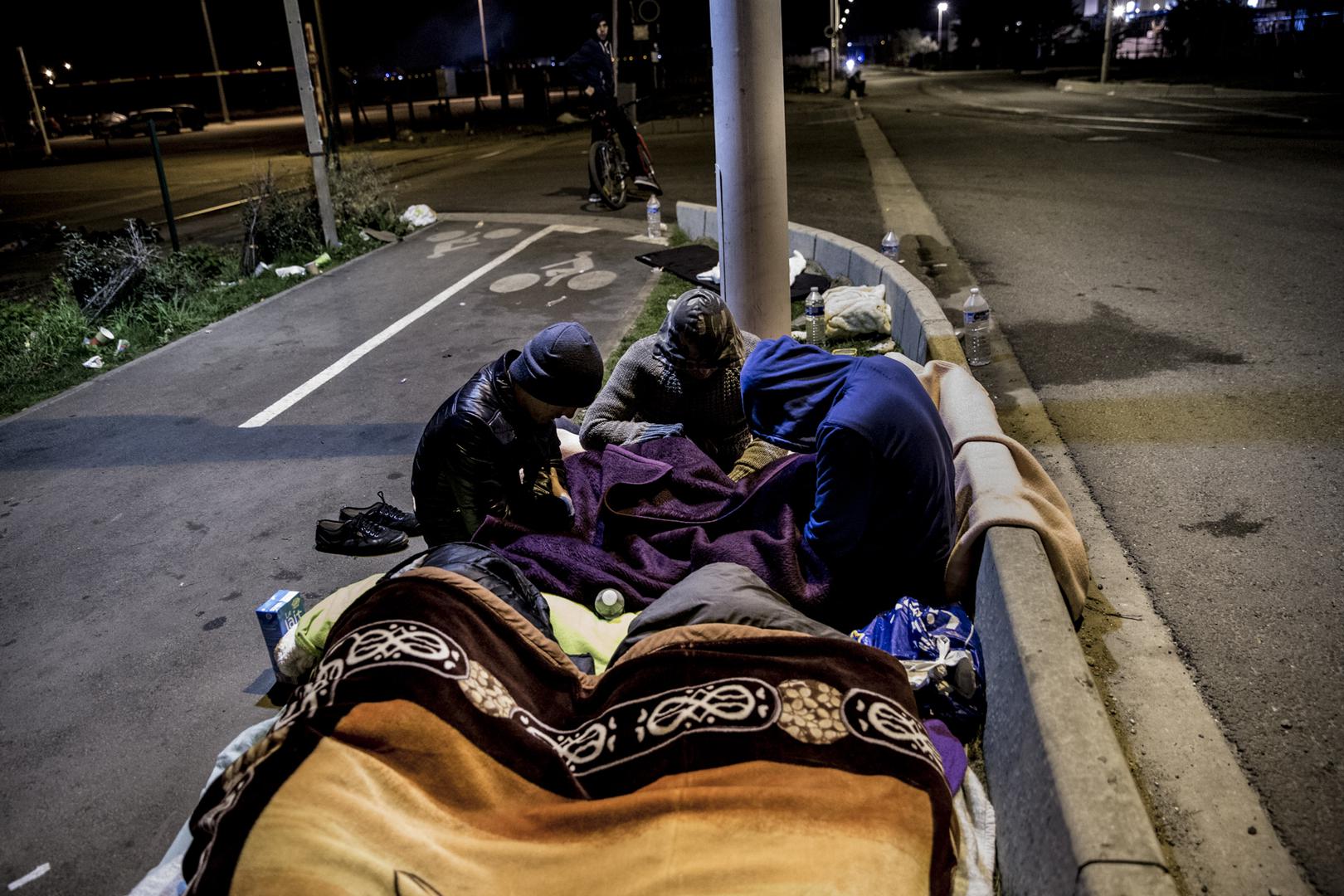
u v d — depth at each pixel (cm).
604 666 278
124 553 416
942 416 370
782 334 528
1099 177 1154
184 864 202
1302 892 203
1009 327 607
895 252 798
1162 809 228
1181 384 488
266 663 331
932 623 277
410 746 210
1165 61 3375
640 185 1155
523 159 1895
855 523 282
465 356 654
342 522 414
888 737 212
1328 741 245
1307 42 2552
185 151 2766
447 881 190
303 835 186
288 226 998
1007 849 218
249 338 735
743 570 278
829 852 190
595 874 191
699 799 200
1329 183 999
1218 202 945
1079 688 215
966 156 1442
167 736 297
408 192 1485
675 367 360
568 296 785
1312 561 323
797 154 1605
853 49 7694
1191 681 272
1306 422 428
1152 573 327
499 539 328
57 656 344
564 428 427
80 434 562
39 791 277
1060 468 411
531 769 216
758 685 223
